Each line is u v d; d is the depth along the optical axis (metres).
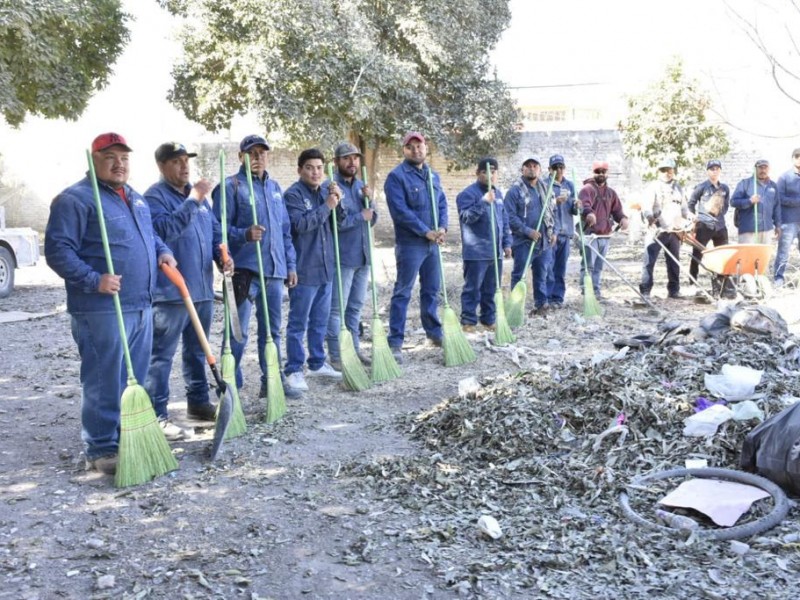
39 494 4.46
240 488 4.53
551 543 3.73
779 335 6.21
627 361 5.83
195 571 3.52
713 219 11.12
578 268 15.03
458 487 4.43
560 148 21.53
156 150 5.43
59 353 8.43
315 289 6.64
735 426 4.76
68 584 3.44
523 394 5.52
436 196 7.91
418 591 3.36
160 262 4.98
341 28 17.12
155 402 5.49
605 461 4.65
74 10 13.30
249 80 16.28
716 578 3.35
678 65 16.69
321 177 6.63
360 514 4.14
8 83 12.88
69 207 4.49
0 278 13.05
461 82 19.92
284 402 6.00
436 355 8.02
